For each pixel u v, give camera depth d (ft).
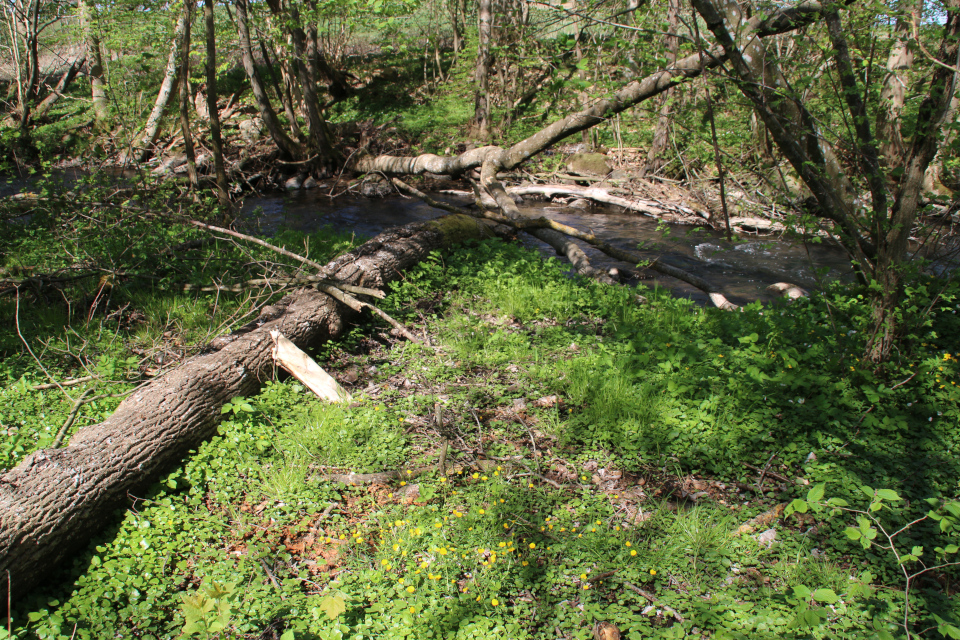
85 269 22.52
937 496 12.22
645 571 10.74
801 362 17.10
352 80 84.74
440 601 10.12
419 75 85.05
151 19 47.39
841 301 20.39
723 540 11.30
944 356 16.43
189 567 10.94
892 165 20.02
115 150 55.67
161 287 22.59
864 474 12.96
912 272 15.93
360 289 19.70
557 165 58.23
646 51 18.71
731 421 14.74
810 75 17.49
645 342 18.92
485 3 60.34
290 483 12.81
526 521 11.95
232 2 45.57
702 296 27.48
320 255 28.48
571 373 17.08
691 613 9.84
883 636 7.70
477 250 30.19
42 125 66.80
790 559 10.96
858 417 14.80
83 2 48.49
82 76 73.36
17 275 23.12
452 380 17.61
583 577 10.62
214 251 27.20
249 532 11.76
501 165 36.94
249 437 14.02
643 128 58.70
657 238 38.58
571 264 29.99
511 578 10.62
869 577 10.14
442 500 12.64
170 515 11.73
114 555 10.99
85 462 11.59
